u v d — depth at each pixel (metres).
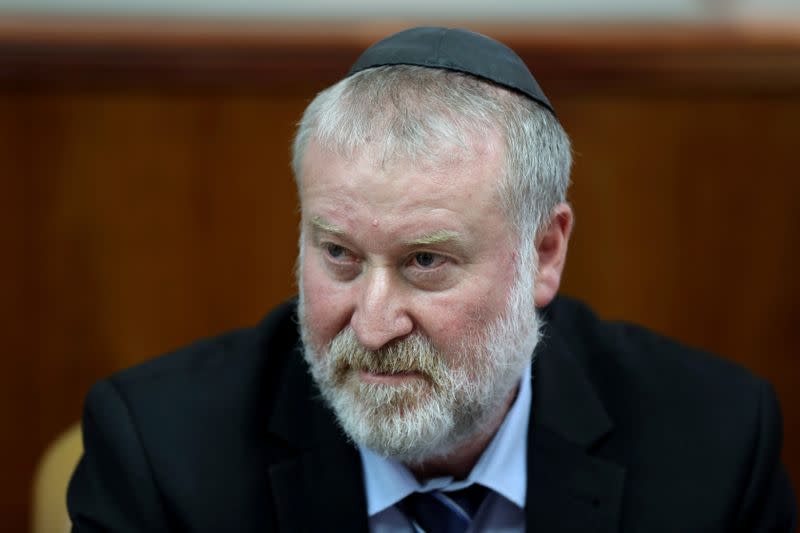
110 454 5.21
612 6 9.33
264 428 5.32
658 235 9.57
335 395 4.63
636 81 9.25
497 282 4.48
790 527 5.66
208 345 5.87
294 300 5.83
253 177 9.41
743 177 9.47
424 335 4.40
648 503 5.23
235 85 9.22
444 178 4.20
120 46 9.05
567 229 5.06
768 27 9.19
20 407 9.53
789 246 9.54
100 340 9.52
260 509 5.08
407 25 9.20
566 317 6.20
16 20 9.02
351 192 4.20
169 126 9.29
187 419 5.30
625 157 9.45
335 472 5.14
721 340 9.69
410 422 4.48
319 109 4.55
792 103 9.33
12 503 9.58
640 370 5.80
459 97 4.37
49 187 9.29
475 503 5.22
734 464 5.38
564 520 5.15
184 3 9.20
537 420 5.33
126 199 9.36
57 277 9.41
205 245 9.48
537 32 9.15
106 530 5.04
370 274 4.31
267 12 9.27
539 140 4.66
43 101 9.15
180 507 5.03
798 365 9.68
